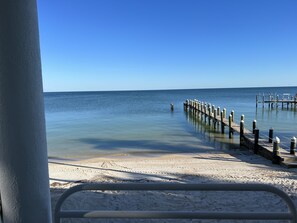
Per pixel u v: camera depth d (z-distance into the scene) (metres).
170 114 31.14
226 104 46.41
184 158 11.12
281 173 8.33
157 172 8.73
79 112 36.00
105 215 1.83
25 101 1.56
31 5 1.56
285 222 4.09
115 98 83.50
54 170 9.30
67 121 25.66
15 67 1.52
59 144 14.84
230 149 13.24
